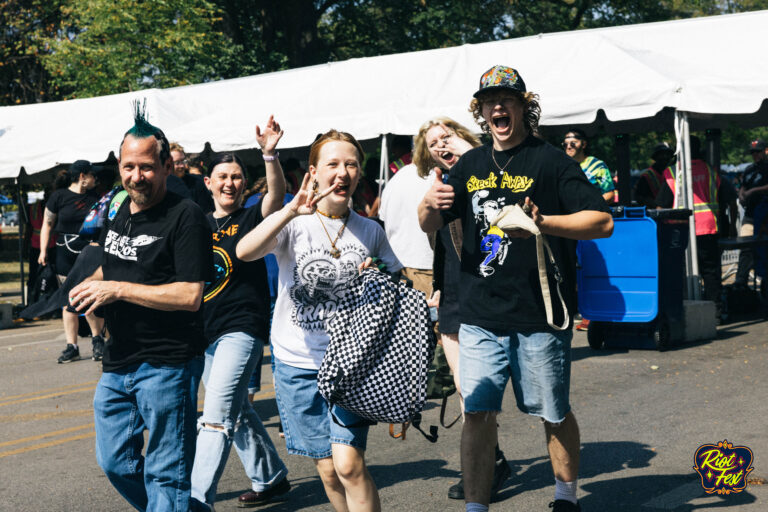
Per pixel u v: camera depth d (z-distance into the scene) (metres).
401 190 4.80
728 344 8.10
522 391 3.45
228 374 3.83
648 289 7.75
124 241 3.18
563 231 3.24
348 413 3.24
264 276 4.07
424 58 10.49
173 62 22.50
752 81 8.11
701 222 9.23
